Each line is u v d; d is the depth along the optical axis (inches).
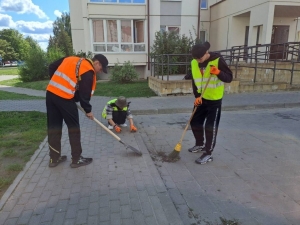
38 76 628.1
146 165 126.3
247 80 372.8
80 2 604.1
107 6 552.4
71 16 609.9
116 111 185.6
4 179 109.0
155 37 564.4
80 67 112.0
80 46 630.5
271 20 415.5
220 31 590.9
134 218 84.7
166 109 253.4
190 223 84.6
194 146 149.7
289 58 522.3
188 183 111.1
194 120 138.7
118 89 406.0
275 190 104.3
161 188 103.9
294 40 547.5
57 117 120.0
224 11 564.4
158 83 334.0
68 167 124.0
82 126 199.2
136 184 107.2
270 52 415.2
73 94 115.8
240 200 97.5
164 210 89.1
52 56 642.8
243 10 489.4
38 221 83.6
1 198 96.0
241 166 127.5
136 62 593.9
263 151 147.3
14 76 875.4
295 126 198.8
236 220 85.8
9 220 84.1
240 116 236.2
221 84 122.6
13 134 175.8
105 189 103.1
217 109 125.2
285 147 153.3
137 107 261.6
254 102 277.1
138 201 94.3
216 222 85.0
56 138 121.0
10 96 375.6
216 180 113.5
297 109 262.2
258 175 117.6
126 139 167.0
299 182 110.7
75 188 104.2
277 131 186.2
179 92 324.5
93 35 564.7
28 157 134.0
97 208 90.3
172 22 595.8
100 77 584.4
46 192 101.0
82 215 86.4
